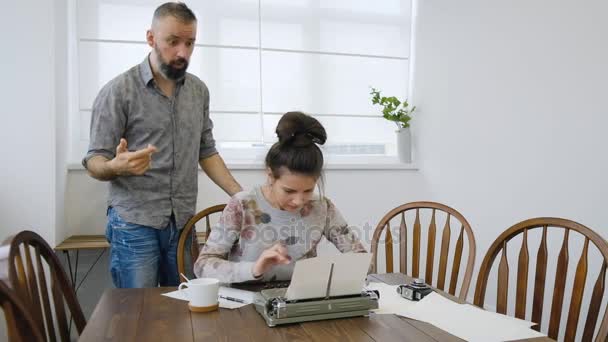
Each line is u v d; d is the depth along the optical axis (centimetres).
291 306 103
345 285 109
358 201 285
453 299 124
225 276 121
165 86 182
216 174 207
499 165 248
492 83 252
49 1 213
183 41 169
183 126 185
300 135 124
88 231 245
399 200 294
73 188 243
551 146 218
